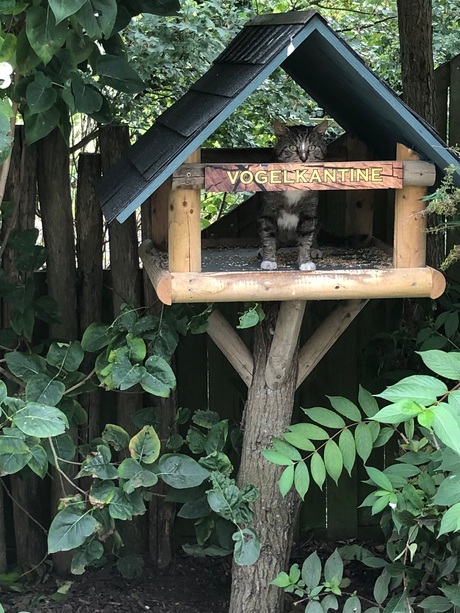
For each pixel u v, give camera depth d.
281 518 2.37
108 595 2.67
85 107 2.18
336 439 2.85
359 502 2.96
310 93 2.52
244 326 2.10
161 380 2.23
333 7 3.92
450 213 1.94
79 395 2.76
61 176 2.65
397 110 1.93
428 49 2.67
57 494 2.77
